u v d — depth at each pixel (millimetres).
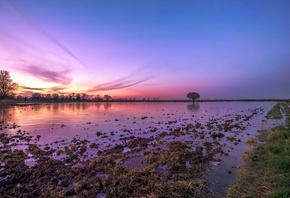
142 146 14609
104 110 56625
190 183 7883
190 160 11180
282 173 8305
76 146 14484
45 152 12820
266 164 9602
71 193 7625
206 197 7184
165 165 10500
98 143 15547
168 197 7164
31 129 22031
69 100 163500
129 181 8250
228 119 31734
